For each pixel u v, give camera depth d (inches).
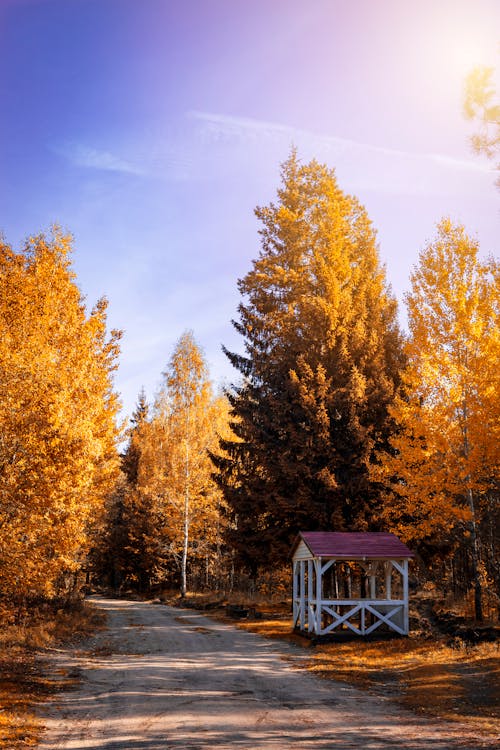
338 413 1064.2
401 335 1279.5
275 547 1051.9
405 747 322.7
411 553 847.7
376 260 1331.2
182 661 644.1
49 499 573.3
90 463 706.8
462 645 681.0
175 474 1669.5
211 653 708.7
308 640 806.5
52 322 749.9
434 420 850.1
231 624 1061.8
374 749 318.7
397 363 1184.2
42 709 410.6
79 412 722.8
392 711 418.9
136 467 2669.8
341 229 1266.0
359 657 685.9
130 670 580.7
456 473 844.0
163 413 1887.3
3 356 599.2
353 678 551.2
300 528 1042.1
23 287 749.9
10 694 437.7
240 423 1186.6
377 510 1015.0
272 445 1123.9
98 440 737.0
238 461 1208.2
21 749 316.8
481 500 971.9
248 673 572.7
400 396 1111.6
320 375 1056.8
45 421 572.4
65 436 595.2
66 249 844.0
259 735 349.4
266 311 1263.5
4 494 544.7
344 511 1046.4
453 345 860.0
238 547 1106.7
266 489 1095.6
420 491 872.3
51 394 589.9
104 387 867.4
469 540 933.2
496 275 860.6
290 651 737.0
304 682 532.1
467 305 858.8
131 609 1449.3
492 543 962.7
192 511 1695.4
